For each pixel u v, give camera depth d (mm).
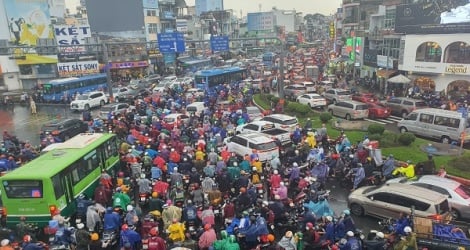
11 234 12641
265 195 16031
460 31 34156
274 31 121438
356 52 55562
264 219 11961
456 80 35625
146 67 69375
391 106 33312
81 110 41656
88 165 16172
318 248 11430
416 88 38000
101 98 43969
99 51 62656
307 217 12305
